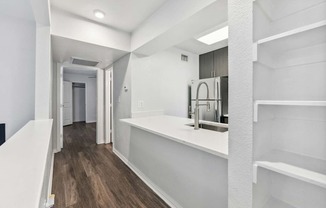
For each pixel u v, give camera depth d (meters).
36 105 1.86
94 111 7.79
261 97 0.90
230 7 0.92
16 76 1.97
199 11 1.47
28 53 2.02
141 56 2.87
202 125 2.11
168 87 3.35
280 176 0.98
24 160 0.66
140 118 2.57
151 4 1.91
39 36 1.86
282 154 0.94
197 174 1.42
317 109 0.87
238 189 0.90
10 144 0.90
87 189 2.04
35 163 0.63
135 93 2.79
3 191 0.43
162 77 3.24
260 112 0.88
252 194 0.85
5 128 1.92
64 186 2.10
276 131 1.02
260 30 0.89
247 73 0.85
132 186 2.12
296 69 0.93
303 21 0.88
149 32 2.18
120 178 2.33
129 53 2.77
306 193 0.89
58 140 3.43
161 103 3.22
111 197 1.88
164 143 1.86
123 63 3.01
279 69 1.00
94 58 3.14
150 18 2.16
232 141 0.93
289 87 0.96
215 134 1.49
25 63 2.01
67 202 1.78
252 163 0.85
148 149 2.18
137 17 2.21
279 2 0.96
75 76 7.16
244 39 0.86
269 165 0.81
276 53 1.00
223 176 1.20
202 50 3.64
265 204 0.94
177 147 1.66
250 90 0.84
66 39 2.13
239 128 0.90
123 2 1.87
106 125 4.14
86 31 2.23
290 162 0.84
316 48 0.86
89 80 7.59
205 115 3.28
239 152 0.90
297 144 0.94
